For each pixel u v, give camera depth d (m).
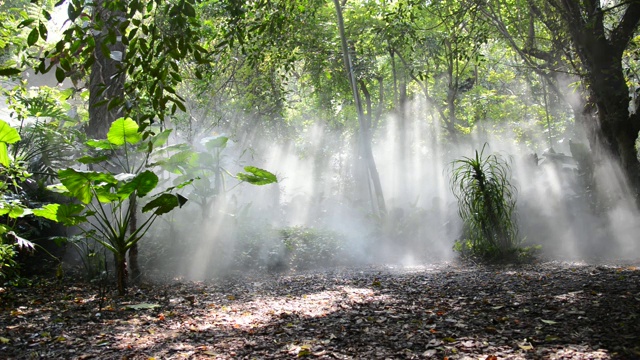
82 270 9.23
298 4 11.00
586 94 13.27
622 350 3.91
